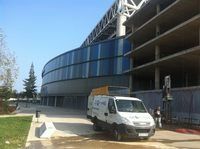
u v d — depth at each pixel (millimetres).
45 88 103438
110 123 19594
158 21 44875
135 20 54906
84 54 70750
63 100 82250
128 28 65000
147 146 16547
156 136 21031
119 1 64875
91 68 67375
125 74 57469
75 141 18000
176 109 33031
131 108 19484
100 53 65062
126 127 17875
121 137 18438
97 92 26234
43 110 59219
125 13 64812
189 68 46562
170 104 32062
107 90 25891
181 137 20719
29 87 137625
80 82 71188
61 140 18312
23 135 19438
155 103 37938
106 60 63281
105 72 62969
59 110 60969
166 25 46688
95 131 22922
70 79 76375
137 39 55125
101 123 21438
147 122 18219
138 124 17953
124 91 26672
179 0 37219
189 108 30938
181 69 47750
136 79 57594
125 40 59469
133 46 56188
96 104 23219
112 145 16656
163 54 49781
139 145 16844
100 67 64562
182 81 51906
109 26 72375
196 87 30141
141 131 18000
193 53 36125
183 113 31828
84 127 25531
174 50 48719
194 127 27703
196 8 39219
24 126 24844
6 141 16359
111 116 19562
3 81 44500
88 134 21281
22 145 15797
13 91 50000
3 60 44031
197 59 39656
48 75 98812
